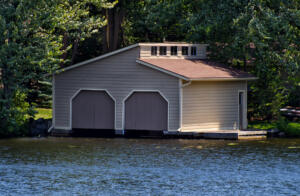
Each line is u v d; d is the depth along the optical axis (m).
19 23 75.69
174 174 56.72
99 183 53.53
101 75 78.12
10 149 68.88
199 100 76.31
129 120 77.56
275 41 84.56
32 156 64.75
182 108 75.06
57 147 70.12
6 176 55.84
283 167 59.75
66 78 79.81
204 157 64.31
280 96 86.12
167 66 76.50
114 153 66.44
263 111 86.00
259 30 80.25
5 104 79.25
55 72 78.44
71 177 55.59
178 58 82.06
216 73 77.44
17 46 75.38
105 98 78.50
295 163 61.56
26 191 50.97
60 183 53.53
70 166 60.00
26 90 79.44
